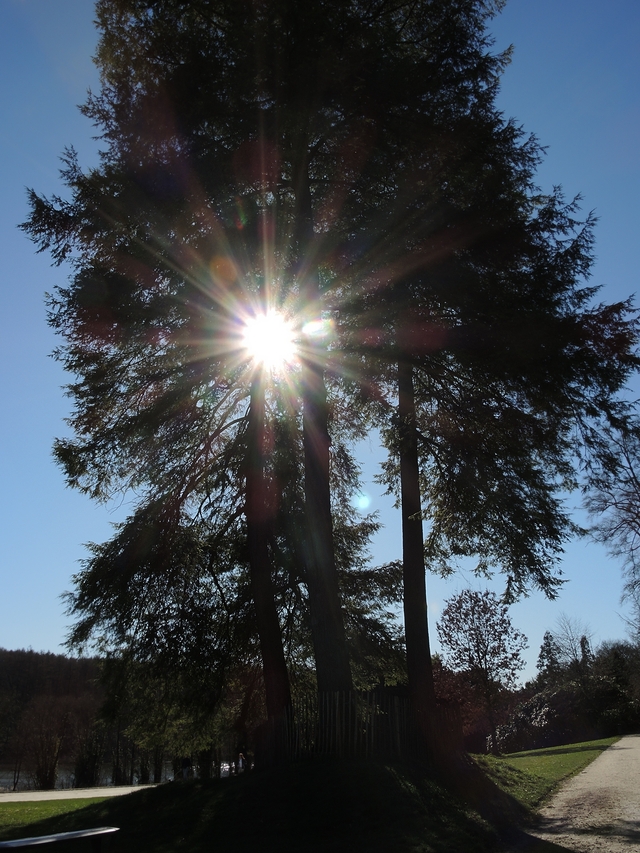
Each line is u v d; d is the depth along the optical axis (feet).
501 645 124.98
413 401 45.60
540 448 39.60
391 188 42.83
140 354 42.14
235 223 40.70
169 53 43.06
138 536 44.86
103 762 206.28
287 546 52.85
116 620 45.96
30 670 200.44
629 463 39.91
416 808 33.27
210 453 50.08
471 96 43.27
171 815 36.70
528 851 26.32
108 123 42.50
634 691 180.55
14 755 193.98
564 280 40.93
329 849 27.84
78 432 43.50
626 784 48.11
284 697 46.11
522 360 36.83
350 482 59.36
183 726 57.31
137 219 39.22
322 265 41.16
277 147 40.29
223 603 51.85
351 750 39.45
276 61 39.60
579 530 39.93
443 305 38.96
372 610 65.77
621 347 38.45
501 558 42.75
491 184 41.27
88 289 39.09
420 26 45.44
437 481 46.60
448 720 48.67
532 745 152.66
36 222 40.88
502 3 44.86
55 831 40.96
